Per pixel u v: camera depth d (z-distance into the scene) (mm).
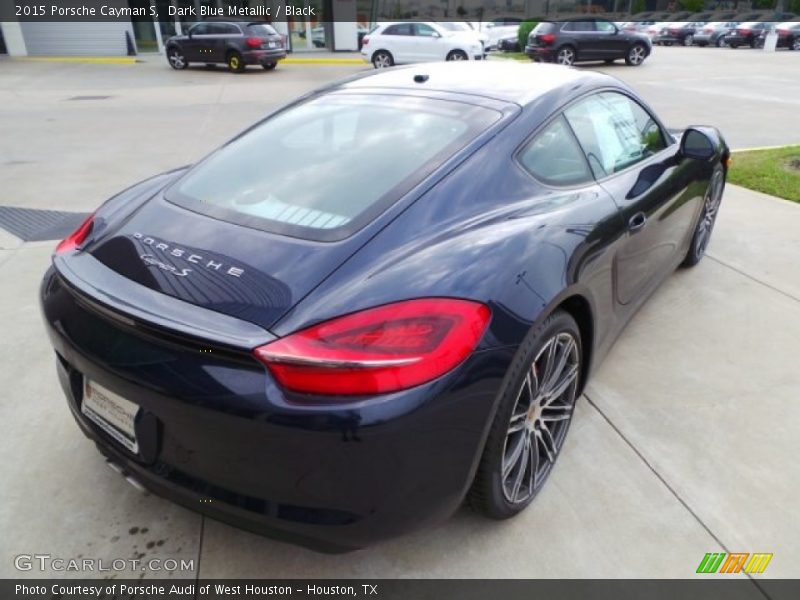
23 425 2564
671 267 3471
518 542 2029
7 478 2273
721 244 4539
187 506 1699
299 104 2623
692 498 2211
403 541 2025
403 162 2041
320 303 1559
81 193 5848
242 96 12898
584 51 18547
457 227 1854
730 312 3545
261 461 1521
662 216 2908
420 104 2342
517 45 25234
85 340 1729
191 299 1619
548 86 2494
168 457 1664
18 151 7625
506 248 1817
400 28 18094
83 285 1759
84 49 23031
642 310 3566
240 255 1734
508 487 1988
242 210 1965
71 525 2078
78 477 2283
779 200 5543
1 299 3639
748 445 2480
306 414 1443
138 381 1590
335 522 1553
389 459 1509
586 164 2445
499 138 2125
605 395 2795
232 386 1486
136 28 23469
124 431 1749
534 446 2090
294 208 1924
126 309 1616
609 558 1973
